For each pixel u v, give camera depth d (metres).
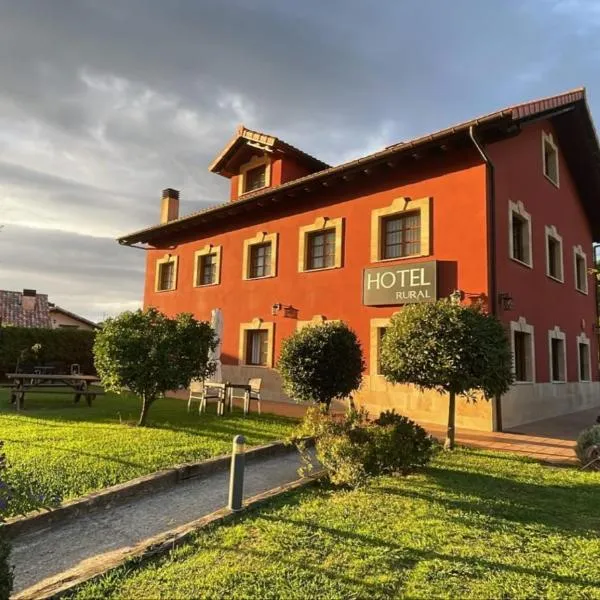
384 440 5.20
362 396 11.66
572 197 16.28
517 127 10.36
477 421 9.85
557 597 2.89
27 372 16.84
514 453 7.22
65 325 37.09
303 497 4.76
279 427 8.69
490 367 6.76
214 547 3.51
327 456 5.22
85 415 9.50
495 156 10.91
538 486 5.37
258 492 5.22
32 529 4.00
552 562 3.37
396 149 10.91
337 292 12.75
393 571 3.17
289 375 9.24
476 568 3.24
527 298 11.82
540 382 12.21
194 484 5.46
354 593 2.87
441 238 10.79
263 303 14.84
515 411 10.68
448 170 10.88
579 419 12.05
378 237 11.96
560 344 14.05
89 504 4.47
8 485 2.85
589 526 4.11
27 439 6.83
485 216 10.16
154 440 7.06
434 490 5.04
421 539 3.69
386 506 4.48
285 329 14.02
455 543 3.64
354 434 5.36
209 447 6.79
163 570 3.14
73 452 6.11
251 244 15.56
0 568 2.44
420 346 6.94
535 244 12.66
